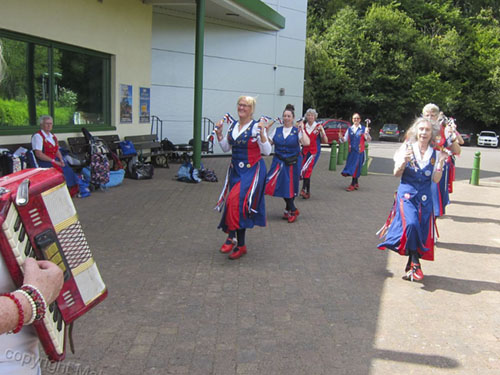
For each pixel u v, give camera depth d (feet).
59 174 4.75
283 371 10.20
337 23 128.77
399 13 128.26
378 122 134.51
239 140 17.10
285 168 23.72
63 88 32.19
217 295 14.29
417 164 15.43
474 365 10.71
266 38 59.98
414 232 15.33
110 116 38.14
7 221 3.89
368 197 33.01
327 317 13.00
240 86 58.23
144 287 14.74
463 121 141.49
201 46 36.65
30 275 3.96
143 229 21.62
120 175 32.99
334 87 125.18
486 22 145.79
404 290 15.24
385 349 11.32
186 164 36.58
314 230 22.80
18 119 27.91
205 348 11.09
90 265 5.10
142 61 41.52
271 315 13.00
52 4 29.45
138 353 10.77
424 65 130.52
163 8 49.29
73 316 4.82
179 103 52.54
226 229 17.74
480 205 31.30
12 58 27.07
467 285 15.88
